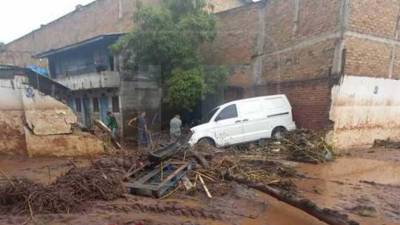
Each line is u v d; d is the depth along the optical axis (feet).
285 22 45.42
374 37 40.34
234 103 41.19
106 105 59.36
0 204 19.36
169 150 29.48
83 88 59.62
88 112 64.64
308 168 29.63
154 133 52.70
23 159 34.81
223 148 39.58
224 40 55.42
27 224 16.93
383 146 41.91
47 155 36.09
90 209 19.21
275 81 47.16
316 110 40.63
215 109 42.75
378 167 29.89
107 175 23.43
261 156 34.40
